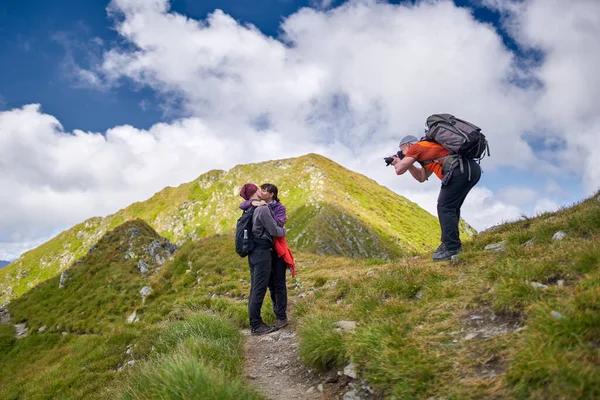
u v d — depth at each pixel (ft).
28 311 115.75
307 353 20.39
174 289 75.97
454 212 27.89
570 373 10.88
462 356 14.61
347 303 28.02
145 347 35.99
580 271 16.99
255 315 29.27
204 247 86.99
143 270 110.63
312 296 33.88
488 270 20.79
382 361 15.84
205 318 28.19
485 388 12.52
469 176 25.63
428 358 14.98
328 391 17.52
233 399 15.11
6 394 51.83
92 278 114.01
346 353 18.26
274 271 30.25
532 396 11.18
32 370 69.72
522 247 23.32
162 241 134.00
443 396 13.05
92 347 48.32
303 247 458.09
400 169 26.12
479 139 24.81
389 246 509.76
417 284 24.50
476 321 16.96
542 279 17.67
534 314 14.70
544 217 32.83
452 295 20.98
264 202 28.81
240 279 66.95
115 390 26.07
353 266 57.21
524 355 12.46
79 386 38.01
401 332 17.89
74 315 96.84
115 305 91.91
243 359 23.44
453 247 28.17
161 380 16.81
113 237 131.95
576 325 12.67
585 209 25.35
